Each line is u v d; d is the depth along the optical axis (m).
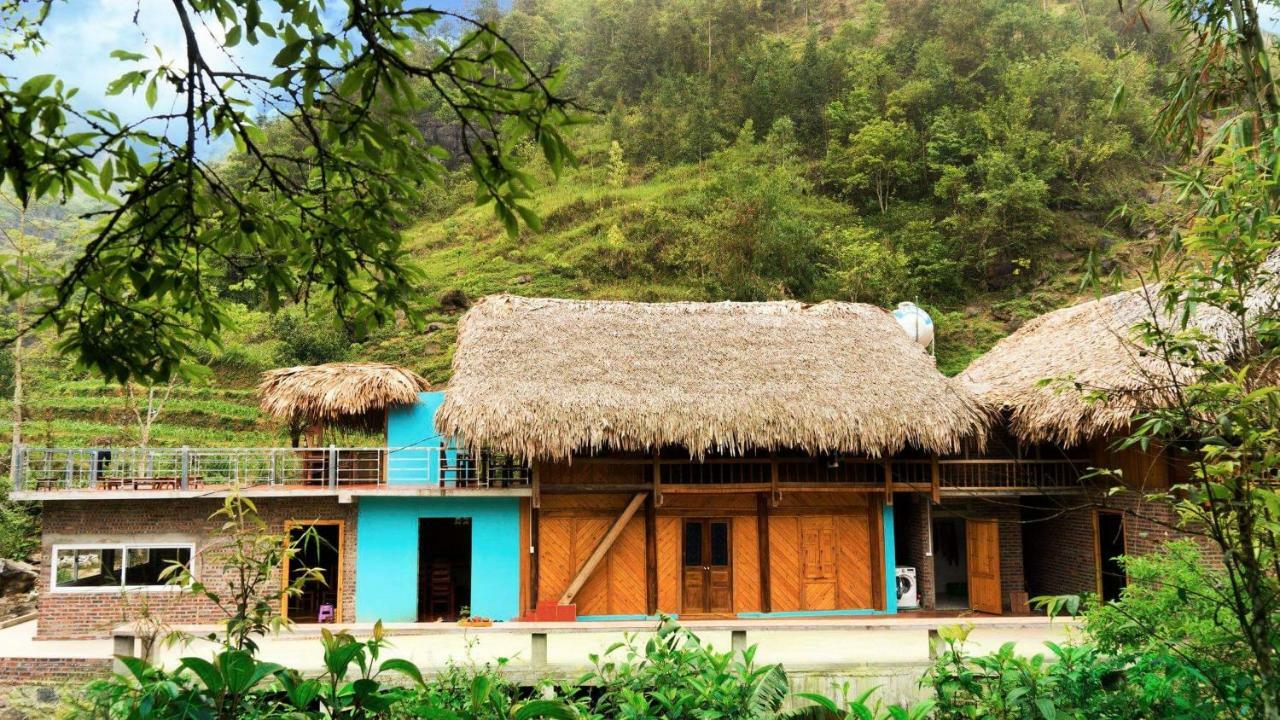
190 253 3.86
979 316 34.53
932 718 4.86
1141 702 3.89
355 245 3.83
